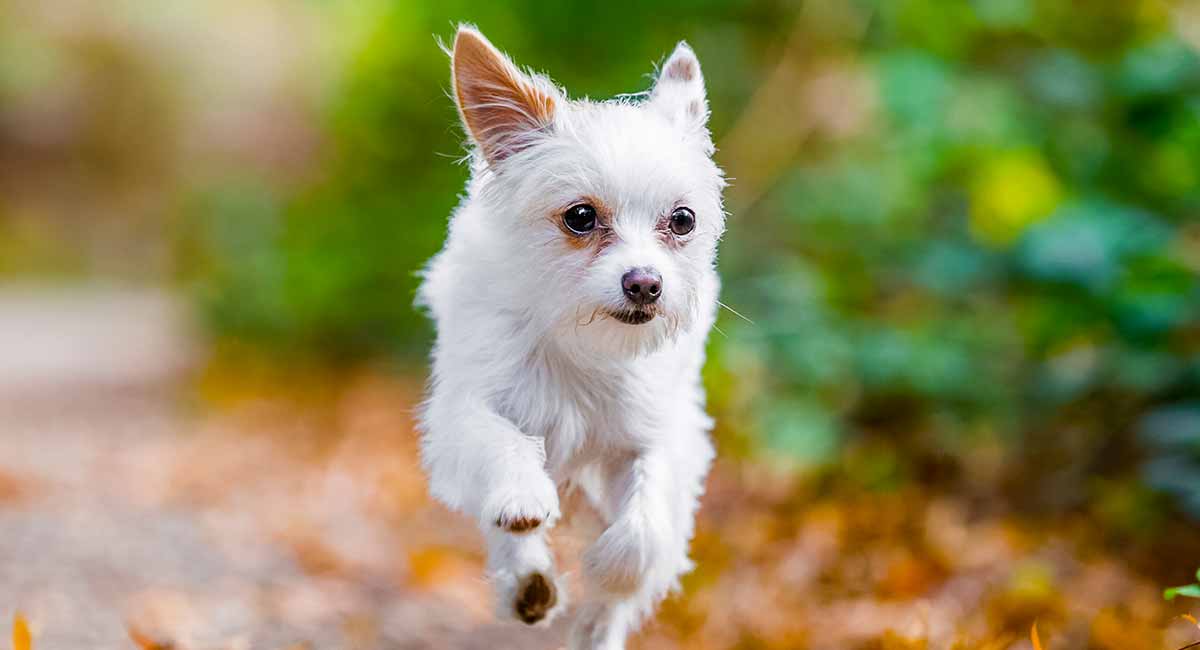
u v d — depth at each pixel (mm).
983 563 6203
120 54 32188
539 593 3729
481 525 3746
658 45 10859
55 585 5516
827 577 6230
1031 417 7691
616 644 4105
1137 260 6977
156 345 17609
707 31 10578
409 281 12594
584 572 3881
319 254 13383
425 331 12430
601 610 4066
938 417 7840
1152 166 7527
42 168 32469
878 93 8484
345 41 13867
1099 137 7734
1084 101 7660
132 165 33719
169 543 6586
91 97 32406
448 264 4285
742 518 7215
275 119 21625
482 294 4035
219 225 15742
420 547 7035
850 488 7488
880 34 9602
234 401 12539
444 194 12234
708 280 4273
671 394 4113
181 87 31844
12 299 25016
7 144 32219
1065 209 7203
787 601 5906
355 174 13336
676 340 3955
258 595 5676
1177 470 6402
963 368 7773
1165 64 7277
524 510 3559
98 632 4883
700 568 6250
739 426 7910
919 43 8883
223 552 6531
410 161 12906
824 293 8086
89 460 9711
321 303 13281
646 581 3949
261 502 8352
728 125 10273
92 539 6469
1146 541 6426
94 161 33625
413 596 5984
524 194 3951
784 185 9703
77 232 30906
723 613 5754
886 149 8906
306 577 6164
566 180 3869
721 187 4250
